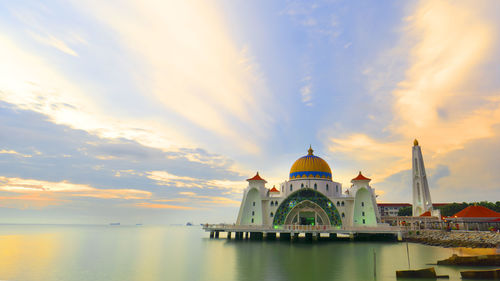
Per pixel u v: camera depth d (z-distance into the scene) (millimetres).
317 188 74500
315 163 77438
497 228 64875
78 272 31500
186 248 53375
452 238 56469
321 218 71688
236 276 28938
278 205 72625
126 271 31875
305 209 71875
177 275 29672
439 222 74438
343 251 46500
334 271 30922
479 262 33094
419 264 34688
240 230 68188
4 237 91625
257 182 75938
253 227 66938
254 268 32719
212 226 72125
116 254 46156
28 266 35406
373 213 68750
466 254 42531
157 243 67875
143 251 50156
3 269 33562
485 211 66875
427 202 87750
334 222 68625
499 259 32750
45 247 58188
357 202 70750
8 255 45625
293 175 78062
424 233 66500
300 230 62188
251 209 74000
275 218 71438
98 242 71625
